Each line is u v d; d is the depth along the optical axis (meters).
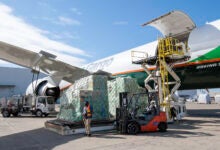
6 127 16.69
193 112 26.59
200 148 8.23
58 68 23.25
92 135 12.25
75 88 16.19
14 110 27.11
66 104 15.66
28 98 28.11
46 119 23.39
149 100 13.29
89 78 15.56
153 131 12.70
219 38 16.25
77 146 9.38
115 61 24.48
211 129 13.10
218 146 8.48
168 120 16.20
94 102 14.91
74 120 13.84
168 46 17.42
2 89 61.47
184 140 9.91
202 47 17.09
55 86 27.75
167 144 9.12
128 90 16.41
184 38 19.72
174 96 17.58
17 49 19.59
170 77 19.31
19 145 9.91
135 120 11.98
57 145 9.73
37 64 22.62
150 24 19.28
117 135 11.95
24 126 17.14
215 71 16.14
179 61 17.27
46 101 26.41
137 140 10.26
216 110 29.86
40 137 11.98
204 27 17.97
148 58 18.00
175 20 18.30
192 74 17.72
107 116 15.35
